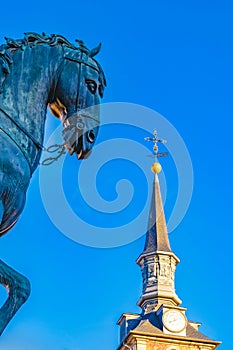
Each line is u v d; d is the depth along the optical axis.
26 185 8.12
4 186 7.80
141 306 78.25
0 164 7.79
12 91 8.38
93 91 9.08
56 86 8.94
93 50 9.33
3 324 7.48
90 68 9.10
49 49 8.88
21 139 8.21
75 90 8.92
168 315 73.06
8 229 8.09
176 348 70.56
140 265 82.88
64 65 8.98
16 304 7.61
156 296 77.75
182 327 72.19
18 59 8.59
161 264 81.00
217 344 71.06
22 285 7.71
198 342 71.12
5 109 8.20
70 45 9.19
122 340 72.81
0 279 7.60
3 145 7.89
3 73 8.26
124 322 76.25
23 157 8.12
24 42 8.73
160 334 70.88
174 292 78.56
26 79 8.55
